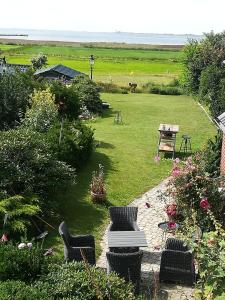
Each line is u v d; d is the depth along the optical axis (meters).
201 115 35.47
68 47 119.88
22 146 13.48
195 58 46.38
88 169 18.77
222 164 15.42
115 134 26.61
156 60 90.31
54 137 17.19
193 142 25.27
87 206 14.69
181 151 23.00
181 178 10.91
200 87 41.41
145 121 32.28
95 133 26.70
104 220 13.76
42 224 12.65
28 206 12.12
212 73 36.28
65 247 10.18
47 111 19.77
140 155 21.72
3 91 21.25
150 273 10.57
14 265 8.87
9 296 7.65
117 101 42.75
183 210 10.76
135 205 15.19
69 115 24.39
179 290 9.83
